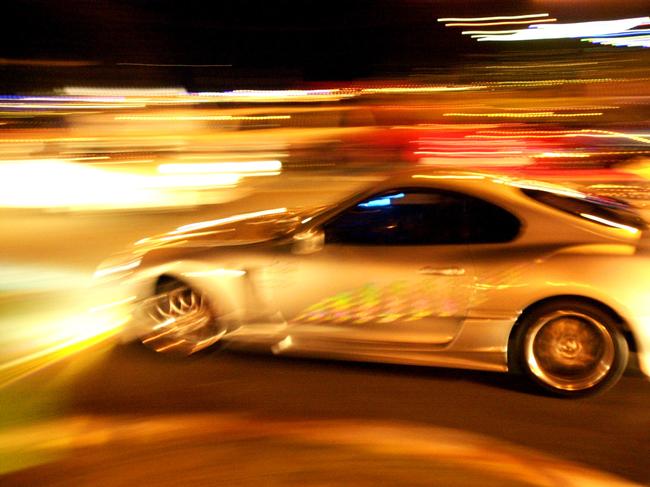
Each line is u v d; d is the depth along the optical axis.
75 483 3.70
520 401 4.73
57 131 14.32
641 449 4.06
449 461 3.89
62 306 6.91
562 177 14.12
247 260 5.29
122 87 23.02
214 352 5.62
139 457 3.98
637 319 4.57
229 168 13.55
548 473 3.77
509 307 4.77
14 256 9.17
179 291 5.52
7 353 5.73
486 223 4.96
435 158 15.81
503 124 16.56
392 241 5.07
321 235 5.15
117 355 5.64
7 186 12.44
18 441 4.21
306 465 3.85
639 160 13.36
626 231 4.89
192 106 16.80
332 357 5.22
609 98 21.56
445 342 4.93
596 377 4.69
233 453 4.00
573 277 4.65
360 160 15.48
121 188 12.27
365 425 4.38
